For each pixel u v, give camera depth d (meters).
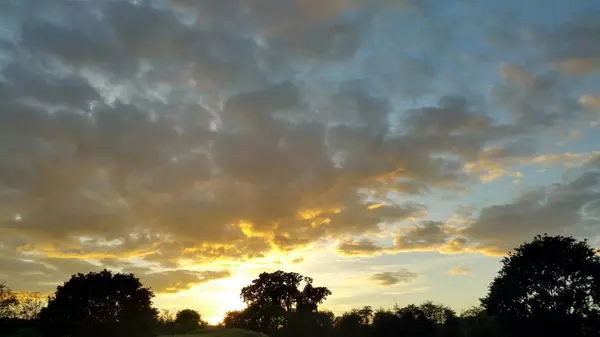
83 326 71.69
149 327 77.25
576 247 67.12
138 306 77.12
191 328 84.62
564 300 64.38
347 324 100.75
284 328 116.06
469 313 96.69
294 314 118.62
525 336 64.69
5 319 69.19
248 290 126.12
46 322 70.38
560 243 67.81
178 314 92.88
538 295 66.69
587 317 62.72
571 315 63.41
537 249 68.38
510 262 71.25
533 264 67.81
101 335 71.75
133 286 78.12
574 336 62.41
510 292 67.62
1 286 69.81
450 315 90.81
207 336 79.06
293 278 125.81
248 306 124.69
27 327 69.50
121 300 76.38
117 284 76.69
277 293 123.88
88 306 74.25
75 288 74.56
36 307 73.06
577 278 65.69
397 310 95.56
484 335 75.94
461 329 87.88
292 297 123.44
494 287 70.25
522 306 66.50
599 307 63.69
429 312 95.00
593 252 67.56
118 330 73.31
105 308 75.25
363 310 103.56
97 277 77.00
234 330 86.31
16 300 71.00
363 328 97.44
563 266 66.06
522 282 68.12
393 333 90.31
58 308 71.81
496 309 68.38
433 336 88.69
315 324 117.38
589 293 64.50
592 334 62.19
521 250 70.75
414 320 91.56
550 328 63.25
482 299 71.00
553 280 66.56
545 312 64.75
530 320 64.94
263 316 119.88
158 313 81.19
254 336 83.94
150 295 80.19
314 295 123.56
